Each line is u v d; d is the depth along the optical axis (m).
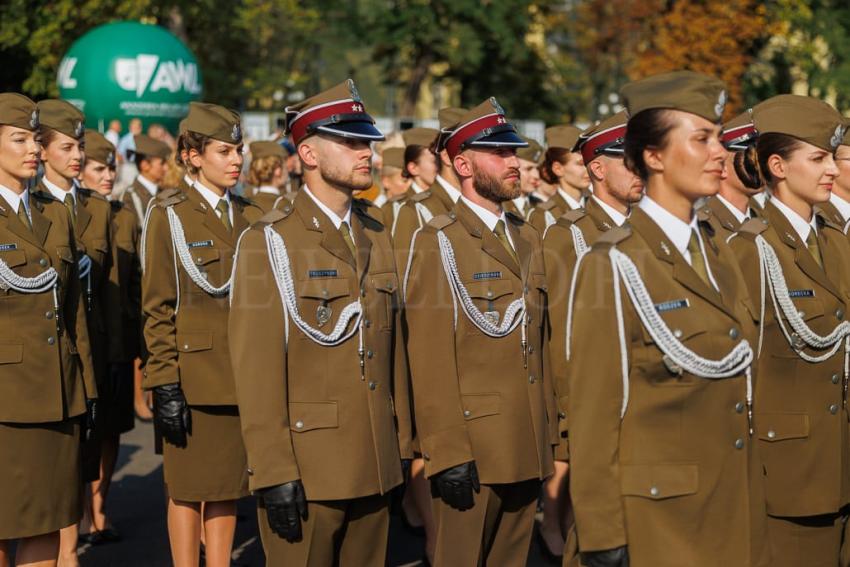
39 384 6.46
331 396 5.45
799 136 5.50
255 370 5.34
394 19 44.09
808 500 5.55
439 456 5.90
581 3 47.38
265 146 11.01
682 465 4.38
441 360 5.98
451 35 43.97
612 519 4.41
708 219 4.80
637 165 4.52
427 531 7.92
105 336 8.48
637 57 42.53
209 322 7.15
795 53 42.75
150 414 12.55
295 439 5.41
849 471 5.70
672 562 4.35
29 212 6.64
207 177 7.34
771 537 5.65
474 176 6.21
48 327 6.54
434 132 9.75
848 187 6.73
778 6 41.41
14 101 6.49
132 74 24.09
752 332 4.57
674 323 4.36
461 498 5.89
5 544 6.55
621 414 4.46
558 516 8.05
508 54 45.38
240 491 7.16
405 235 7.83
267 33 43.38
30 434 6.46
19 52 35.50
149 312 7.13
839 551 5.76
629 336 4.41
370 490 5.45
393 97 54.12
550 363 6.49
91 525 8.44
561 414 6.96
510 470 6.00
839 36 42.78
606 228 7.29
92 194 8.62
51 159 8.25
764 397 5.59
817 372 5.56
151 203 7.36
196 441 7.10
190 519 7.20
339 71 49.53
